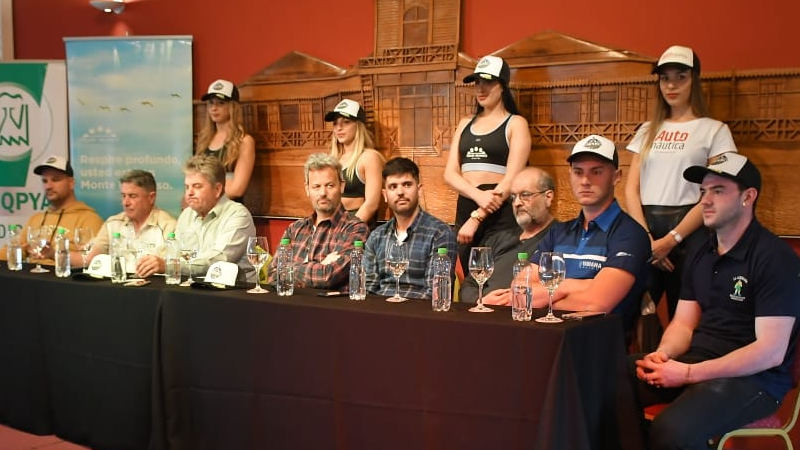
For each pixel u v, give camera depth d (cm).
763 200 391
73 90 570
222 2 561
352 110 476
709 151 366
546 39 445
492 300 299
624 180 425
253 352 292
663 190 371
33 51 627
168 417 310
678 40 414
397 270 295
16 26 631
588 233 313
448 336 251
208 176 394
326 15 523
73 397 346
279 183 541
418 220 347
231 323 296
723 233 279
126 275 368
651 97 416
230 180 531
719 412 254
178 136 559
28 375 363
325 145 522
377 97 497
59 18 618
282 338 285
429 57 478
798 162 383
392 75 491
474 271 273
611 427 258
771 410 264
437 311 267
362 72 500
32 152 586
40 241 406
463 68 468
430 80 479
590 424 244
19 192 589
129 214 421
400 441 262
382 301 290
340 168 370
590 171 308
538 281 315
